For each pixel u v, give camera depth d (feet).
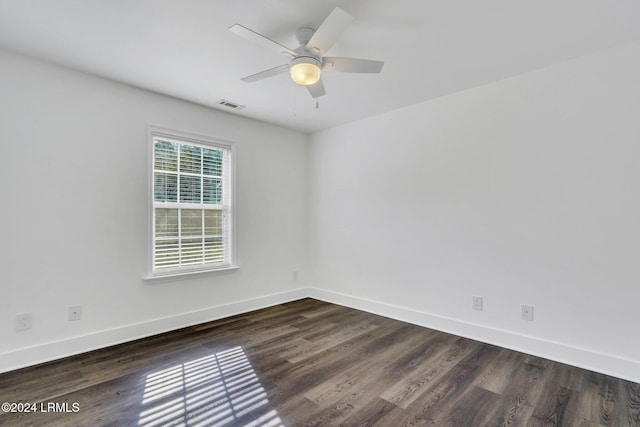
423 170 11.23
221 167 12.31
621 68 7.63
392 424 5.94
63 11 6.32
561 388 7.14
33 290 8.16
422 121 11.24
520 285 9.11
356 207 13.32
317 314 12.51
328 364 8.29
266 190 13.57
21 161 8.01
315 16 6.54
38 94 8.27
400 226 11.87
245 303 12.75
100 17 6.53
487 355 8.81
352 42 7.45
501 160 9.45
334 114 12.51
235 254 12.44
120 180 9.60
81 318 8.88
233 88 10.02
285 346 9.43
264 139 13.52
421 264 11.28
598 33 7.09
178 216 11.04
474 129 10.00
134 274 9.87
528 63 8.47
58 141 8.55
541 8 6.25
